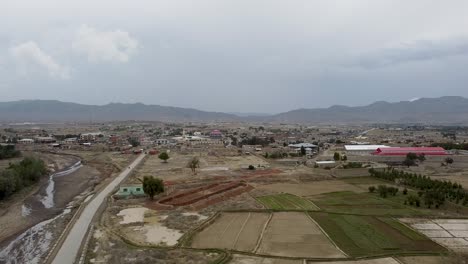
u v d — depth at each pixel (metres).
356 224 81.94
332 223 82.62
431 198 98.69
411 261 62.19
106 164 188.25
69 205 108.31
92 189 129.75
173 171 158.00
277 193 114.19
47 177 152.50
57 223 88.88
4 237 79.81
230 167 170.12
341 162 170.75
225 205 97.94
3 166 167.25
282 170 160.12
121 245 68.88
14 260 67.25
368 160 181.38
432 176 146.88
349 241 71.31
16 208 102.69
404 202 101.62
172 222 82.88
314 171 155.25
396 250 67.12
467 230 78.94
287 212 91.31
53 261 62.91
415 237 74.06
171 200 103.25
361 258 63.03
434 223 83.44
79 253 65.38
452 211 94.81
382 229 78.75
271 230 77.75
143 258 62.00
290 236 74.00
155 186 103.88
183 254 64.00
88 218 88.12
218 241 70.94
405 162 175.38
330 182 134.00
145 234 75.50
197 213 90.38
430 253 65.44
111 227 80.31
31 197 115.88
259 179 137.38
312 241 71.19
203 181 133.12
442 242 71.75
